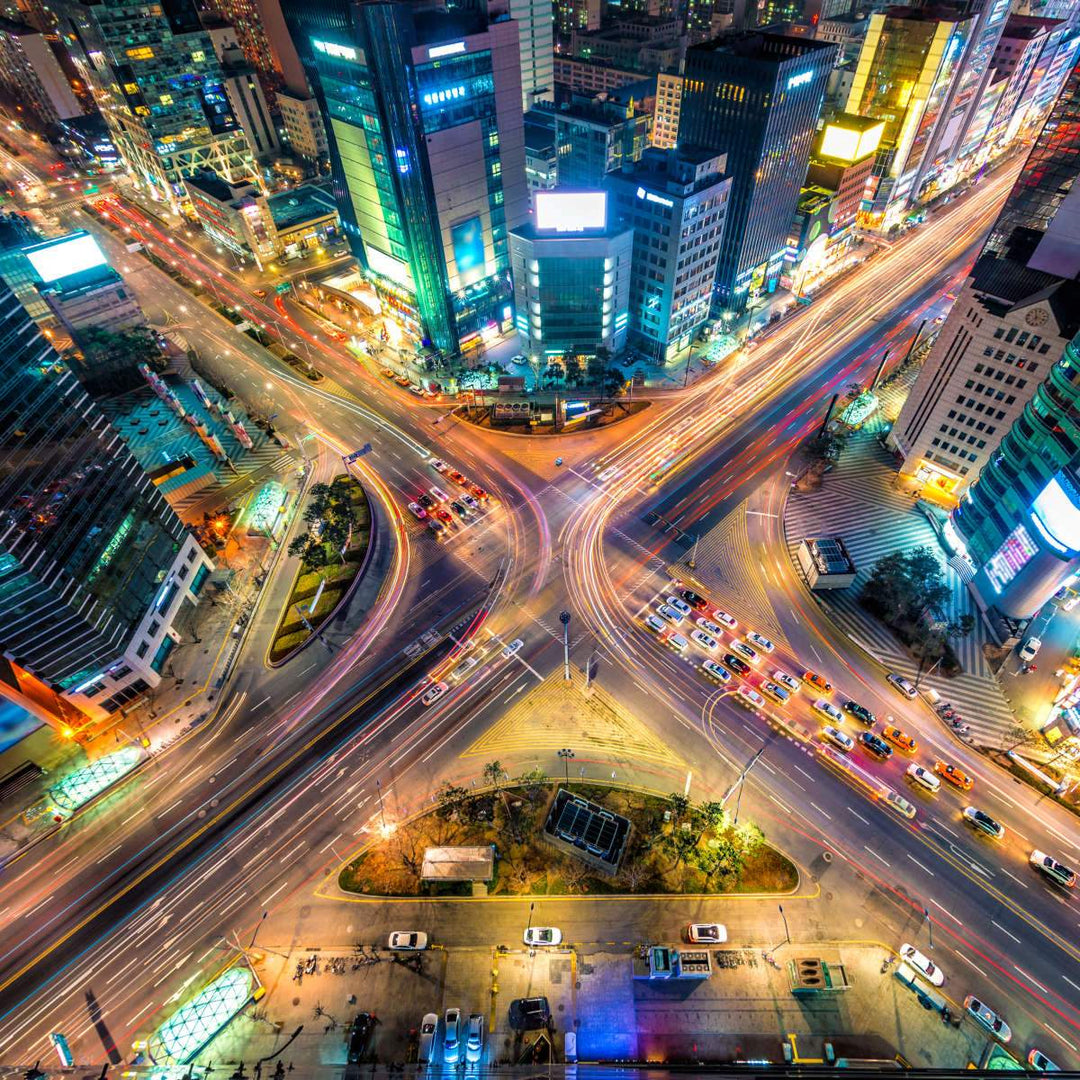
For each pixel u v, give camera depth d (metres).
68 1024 71.81
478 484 135.75
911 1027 69.69
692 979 73.19
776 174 158.12
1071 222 98.12
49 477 84.56
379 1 117.19
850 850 82.56
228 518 127.38
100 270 159.62
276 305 192.38
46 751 95.00
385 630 109.44
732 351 169.00
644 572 117.44
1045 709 95.31
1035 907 77.69
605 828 81.69
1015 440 101.69
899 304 184.25
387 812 87.44
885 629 107.75
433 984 73.56
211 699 100.56
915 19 184.25
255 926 78.12
